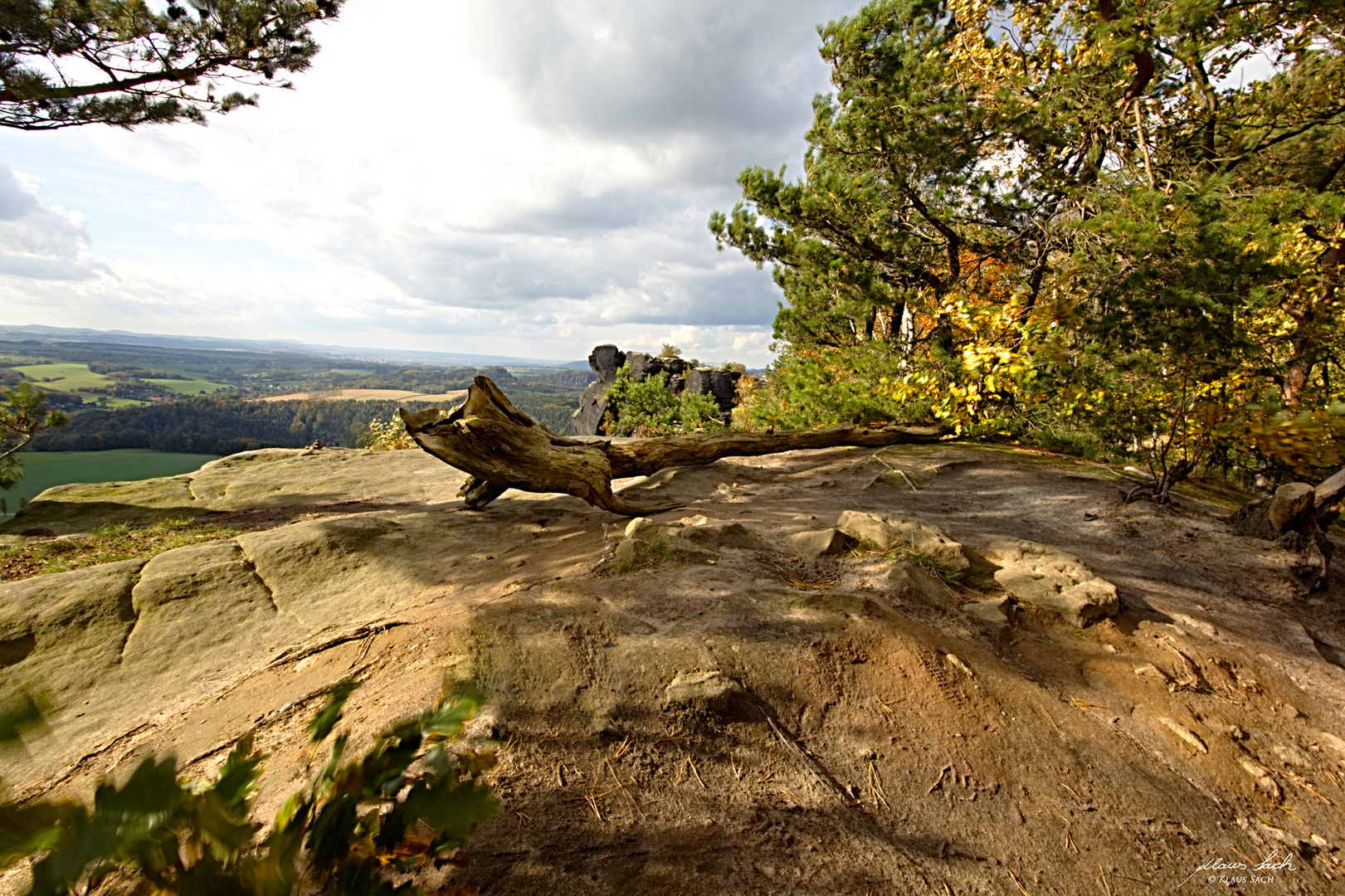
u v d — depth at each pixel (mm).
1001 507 5594
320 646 2779
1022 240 9852
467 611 2643
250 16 8289
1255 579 4113
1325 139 9883
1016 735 2213
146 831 716
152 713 2605
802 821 1719
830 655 2430
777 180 9875
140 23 7828
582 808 1634
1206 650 3029
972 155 9336
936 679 2371
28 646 3088
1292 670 3102
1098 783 2080
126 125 8391
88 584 3602
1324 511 4410
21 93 7312
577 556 3857
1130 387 6215
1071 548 4453
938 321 9562
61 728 2521
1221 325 6715
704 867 1493
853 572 3355
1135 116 9281
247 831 823
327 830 935
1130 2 8250
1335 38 9172
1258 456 5926
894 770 1982
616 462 6148
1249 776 2275
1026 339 6871
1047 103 8922
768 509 5262
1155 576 4035
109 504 6062
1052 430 8414
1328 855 1965
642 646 2391
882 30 9539
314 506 5984
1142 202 7242
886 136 9617
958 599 3146
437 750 1058
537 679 2145
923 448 8477
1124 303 6996
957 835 1771
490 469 4902
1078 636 3055
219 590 3703
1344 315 7277
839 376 9969
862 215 9766
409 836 1066
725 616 2668
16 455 7496
